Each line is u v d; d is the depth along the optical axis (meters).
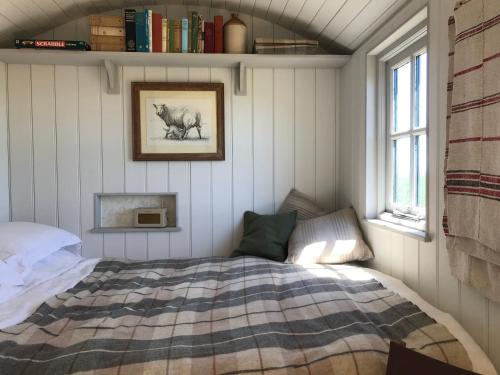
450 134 1.22
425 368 0.92
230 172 2.47
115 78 2.37
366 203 2.11
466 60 1.13
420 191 1.76
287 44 2.31
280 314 1.36
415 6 1.55
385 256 1.88
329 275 1.75
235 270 1.90
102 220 2.48
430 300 1.47
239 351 1.07
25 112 2.36
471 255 1.15
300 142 2.50
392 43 1.90
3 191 2.32
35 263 1.85
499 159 1.00
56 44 2.13
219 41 2.30
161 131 2.40
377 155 2.10
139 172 2.43
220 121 2.43
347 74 2.39
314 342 1.13
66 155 2.39
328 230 2.12
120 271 1.96
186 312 1.38
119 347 1.10
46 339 1.19
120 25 2.23
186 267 2.02
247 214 2.44
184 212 2.46
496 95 1.01
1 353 1.08
